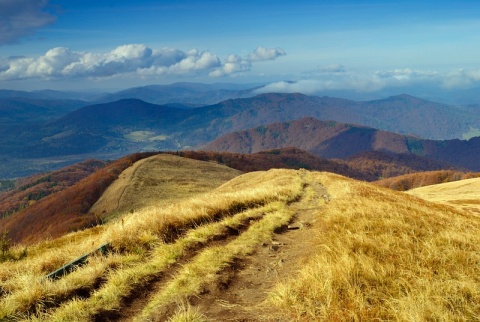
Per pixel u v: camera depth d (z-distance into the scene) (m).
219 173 180.62
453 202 42.34
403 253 7.43
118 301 5.94
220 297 5.99
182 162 189.25
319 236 9.23
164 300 5.88
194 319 5.00
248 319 5.11
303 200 20.48
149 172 166.62
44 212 174.38
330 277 5.85
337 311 5.05
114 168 196.12
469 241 8.70
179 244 8.99
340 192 21.50
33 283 6.45
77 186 188.12
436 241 8.48
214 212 13.11
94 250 8.70
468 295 5.69
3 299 6.02
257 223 11.88
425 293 5.49
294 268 7.31
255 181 57.84
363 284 5.94
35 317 5.37
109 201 145.38
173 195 137.75
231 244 9.34
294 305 5.33
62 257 9.30
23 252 12.45
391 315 5.02
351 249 7.61
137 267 7.37
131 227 10.09
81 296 6.32
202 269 7.10
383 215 11.71
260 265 7.79
